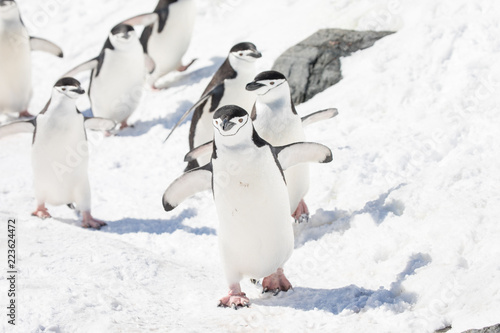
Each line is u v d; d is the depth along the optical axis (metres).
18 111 12.91
